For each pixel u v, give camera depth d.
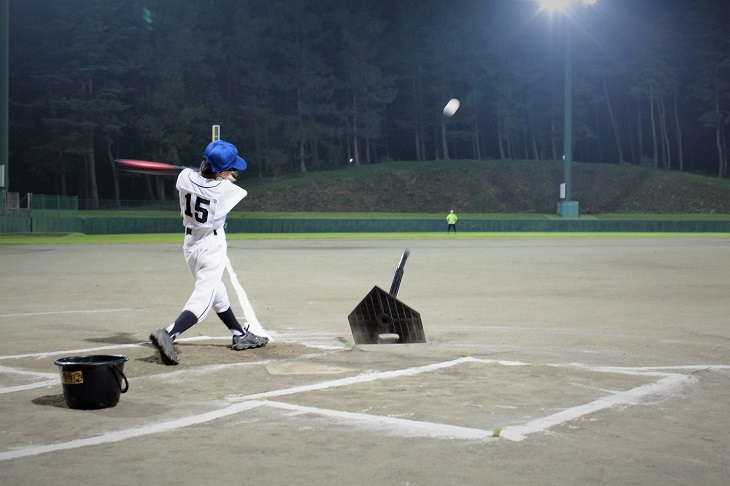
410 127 112.31
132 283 18.42
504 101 110.94
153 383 7.17
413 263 25.00
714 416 5.96
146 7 93.62
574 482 4.40
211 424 5.66
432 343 9.72
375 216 66.38
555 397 6.60
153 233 55.59
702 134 128.25
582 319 12.13
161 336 7.89
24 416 5.90
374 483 4.37
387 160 111.19
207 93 100.19
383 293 9.15
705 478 4.48
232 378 7.41
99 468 4.62
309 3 102.25
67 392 6.09
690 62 116.88
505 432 5.43
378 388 6.95
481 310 13.27
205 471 4.57
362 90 102.94
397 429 5.51
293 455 4.89
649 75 113.19
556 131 110.44
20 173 98.94
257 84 98.56
